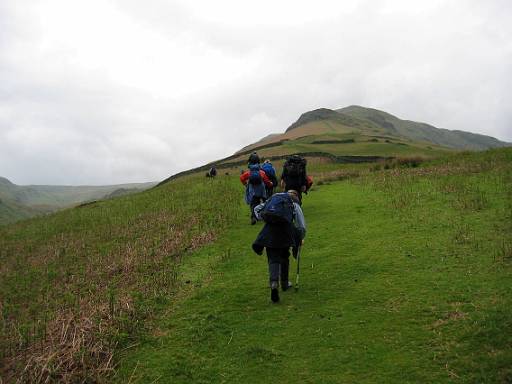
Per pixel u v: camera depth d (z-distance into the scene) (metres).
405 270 8.05
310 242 10.82
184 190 25.66
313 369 5.41
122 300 8.36
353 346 5.78
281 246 7.38
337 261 9.08
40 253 15.63
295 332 6.36
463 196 13.07
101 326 7.14
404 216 11.95
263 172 14.21
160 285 8.99
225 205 17.81
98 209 26.23
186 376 5.64
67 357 6.20
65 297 9.80
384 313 6.53
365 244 9.98
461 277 7.34
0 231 25.38
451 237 9.48
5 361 6.67
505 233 9.18
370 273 8.16
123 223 17.66
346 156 90.62
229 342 6.33
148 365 5.98
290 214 7.48
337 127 193.12
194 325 6.98
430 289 7.07
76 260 13.34
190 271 9.86
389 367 5.23
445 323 5.97
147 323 7.23
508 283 6.78
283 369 5.51
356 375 5.17
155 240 13.45
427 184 16.22
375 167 26.16
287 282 7.88
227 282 8.83
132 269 10.77
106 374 5.87
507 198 12.06
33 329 7.81
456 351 5.31
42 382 5.82
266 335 6.39
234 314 7.20
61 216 27.41
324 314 6.77
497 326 5.57
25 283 11.87
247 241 11.95
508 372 4.73
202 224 14.55
